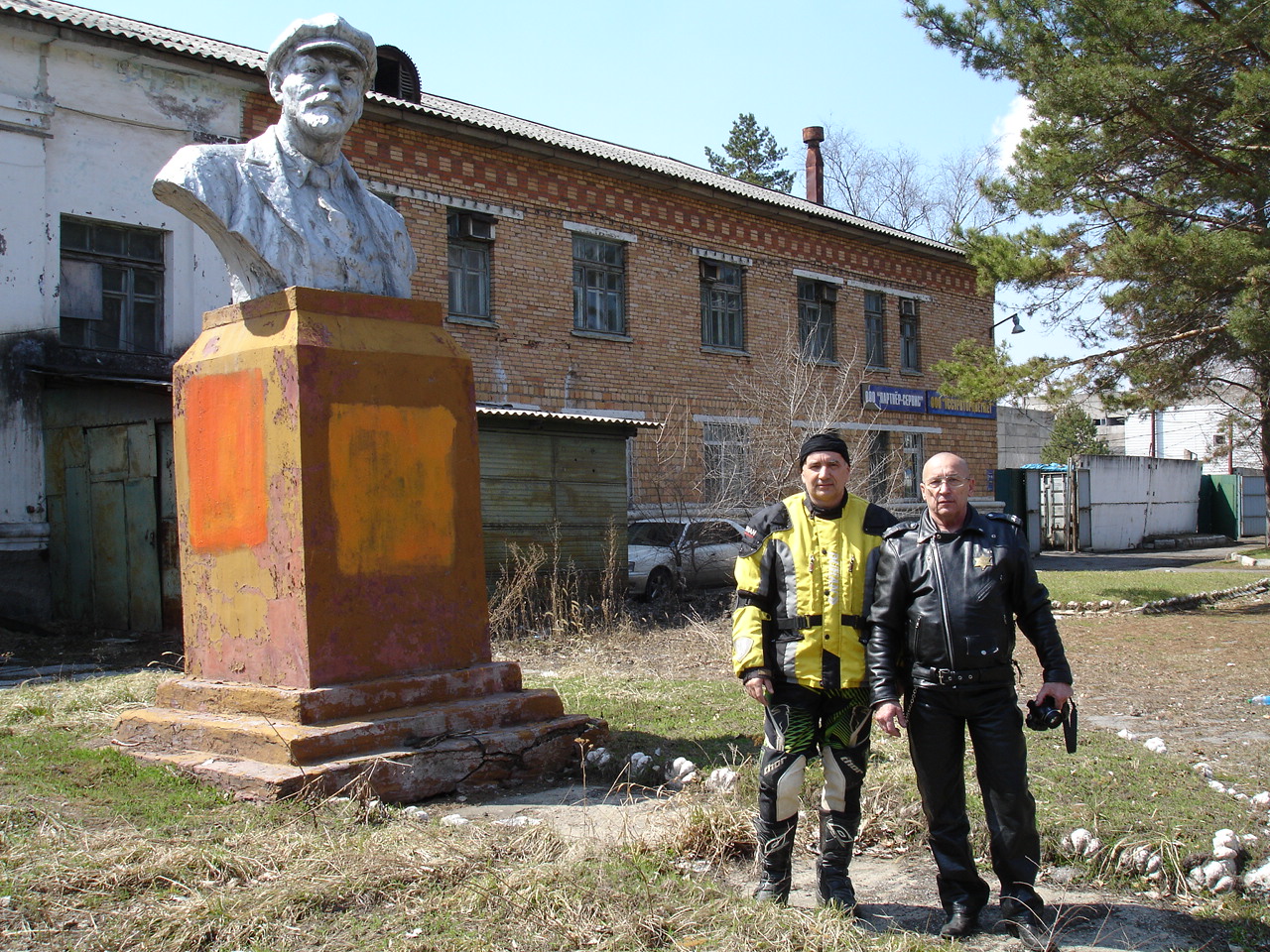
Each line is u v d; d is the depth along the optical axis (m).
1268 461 29.09
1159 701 8.40
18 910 3.31
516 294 17.25
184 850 3.77
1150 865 4.17
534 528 14.15
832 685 3.70
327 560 5.01
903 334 25.41
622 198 18.95
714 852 4.21
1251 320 12.45
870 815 4.68
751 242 21.38
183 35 15.90
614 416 18.59
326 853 3.81
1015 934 3.63
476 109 21.02
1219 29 12.63
